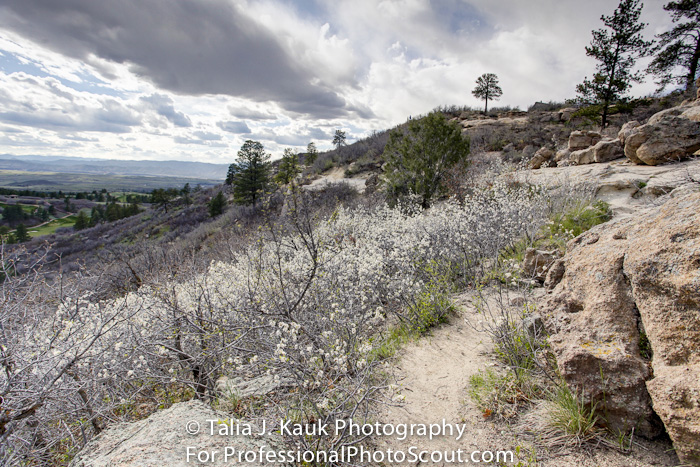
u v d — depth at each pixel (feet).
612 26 59.67
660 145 24.81
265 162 117.50
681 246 6.20
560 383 8.37
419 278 17.33
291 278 16.40
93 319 13.79
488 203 23.17
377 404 9.66
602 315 7.53
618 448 6.56
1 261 10.97
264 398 10.19
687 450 5.32
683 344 5.82
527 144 68.08
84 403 11.21
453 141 44.11
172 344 14.15
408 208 35.86
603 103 61.57
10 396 8.60
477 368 10.72
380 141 106.22
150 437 7.00
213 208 133.59
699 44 60.18
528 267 15.05
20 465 10.07
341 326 13.10
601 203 19.43
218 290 16.16
